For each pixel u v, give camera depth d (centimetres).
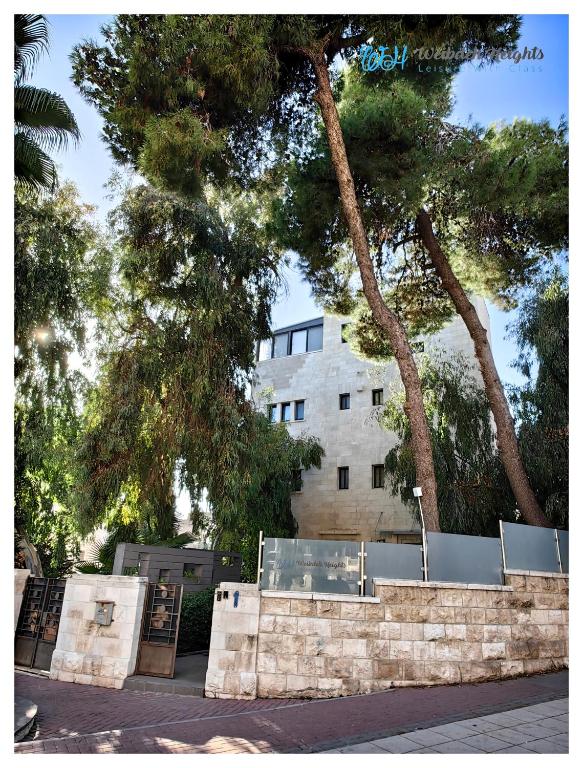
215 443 1209
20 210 1300
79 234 1353
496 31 1193
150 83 1114
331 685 784
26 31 1121
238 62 1070
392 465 1698
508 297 1530
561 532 1042
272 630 804
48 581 980
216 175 1362
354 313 1725
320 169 1363
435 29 1166
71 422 1332
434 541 895
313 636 804
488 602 893
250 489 1692
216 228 1282
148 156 1090
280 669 788
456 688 803
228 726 623
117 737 577
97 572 1415
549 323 1404
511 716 650
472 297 2105
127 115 1146
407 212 1332
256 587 825
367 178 1353
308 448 2281
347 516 2259
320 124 1441
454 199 1437
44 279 1255
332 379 2489
